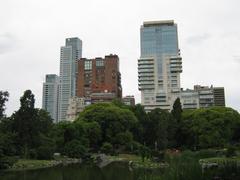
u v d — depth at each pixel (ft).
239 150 288.30
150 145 449.89
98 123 436.35
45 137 348.79
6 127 330.13
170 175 108.27
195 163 114.73
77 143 366.02
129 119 447.42
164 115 465.06
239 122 444.14
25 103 335.06
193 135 431.84
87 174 205.05
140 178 117.60
